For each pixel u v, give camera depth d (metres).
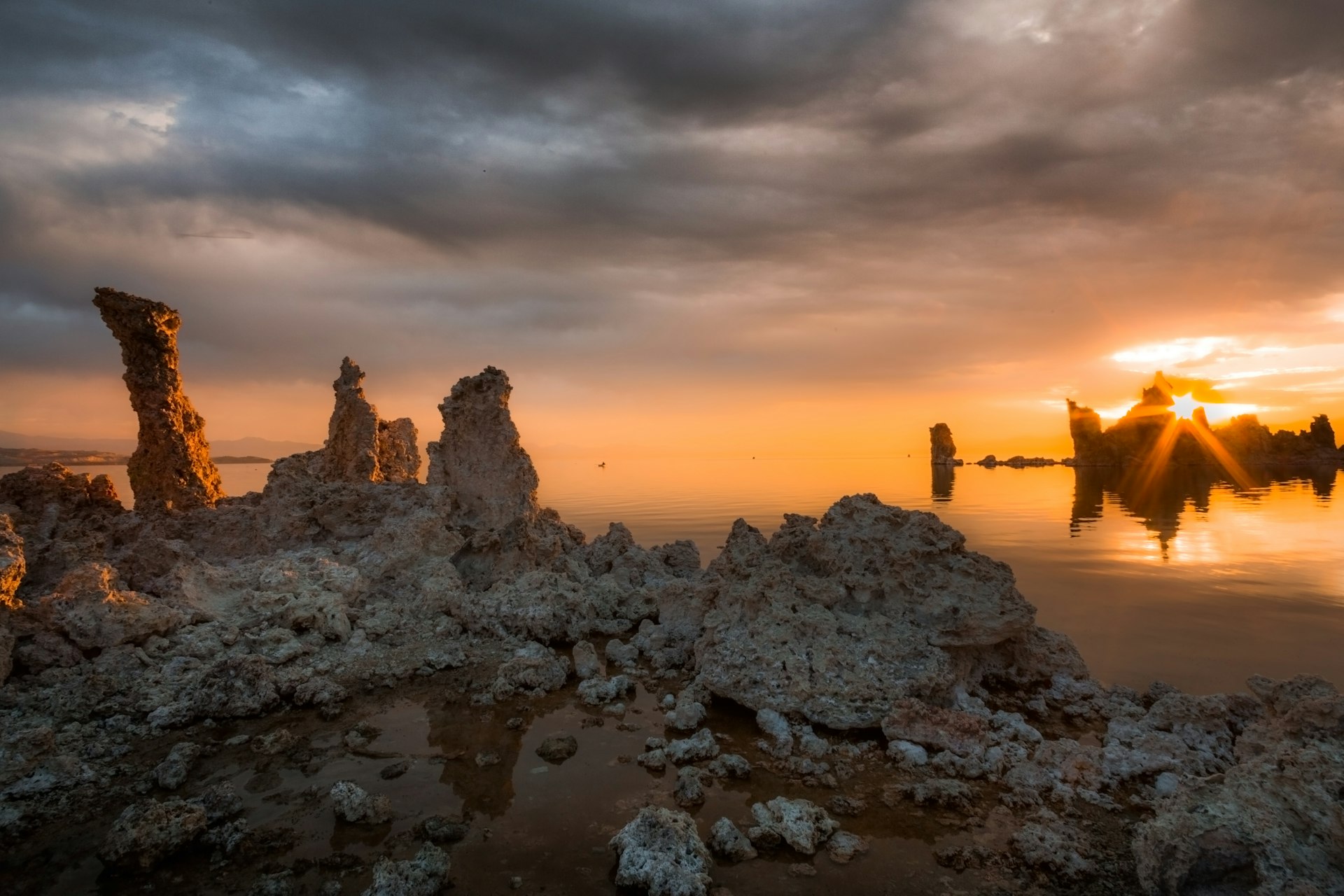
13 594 11.62
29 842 7.70
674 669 13.52
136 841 7.20
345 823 7.99
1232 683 13.12
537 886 6.91
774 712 10.79
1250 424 118.31
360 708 11.48
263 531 17.88
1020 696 11.95
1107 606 18.95
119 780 9.07
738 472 109.00
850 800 8.52
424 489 18.73
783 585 12.63
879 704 10.58
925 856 7.44
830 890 6.87
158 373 18.78
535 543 18.66
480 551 18.27
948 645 11.68
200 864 7.31
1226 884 6.42
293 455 20.89
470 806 8.41
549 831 7.87
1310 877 6.16
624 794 8.70
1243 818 6.60
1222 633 16.33
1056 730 10.76
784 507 45.19
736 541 15.31
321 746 10.05
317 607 14.54
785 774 9.28
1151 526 37.38
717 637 12.26
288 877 7.02
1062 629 16.75
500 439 19.27
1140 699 11.73
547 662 12.62
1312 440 119.88
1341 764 6.93
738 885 6.96
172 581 14.07
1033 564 25.69
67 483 16.14
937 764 9.41
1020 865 7.25
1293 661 14.30
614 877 7.05
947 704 11.24
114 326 18.31
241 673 11.41
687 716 10.68
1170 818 6.82
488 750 9.93
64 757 9.12
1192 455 111.81
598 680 12.23
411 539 17.38
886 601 12.50
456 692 12.18
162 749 9.95
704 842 7.54
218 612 14.11
